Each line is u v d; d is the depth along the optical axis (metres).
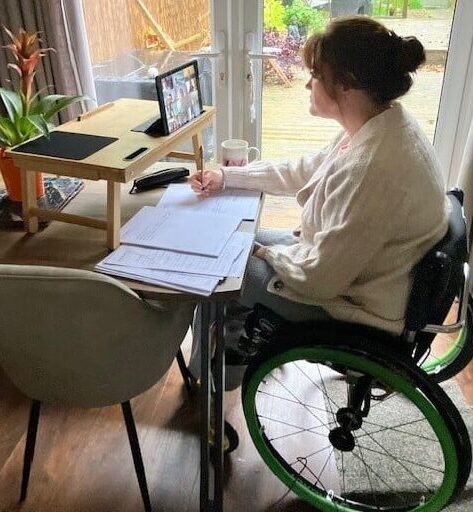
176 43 2.49
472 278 2.01
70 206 1.60
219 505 1.53
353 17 1.33
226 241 1.39
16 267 1.14
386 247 1.33
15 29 2.35
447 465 1.37
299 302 1.42
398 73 1.30
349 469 1.72
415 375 1.32
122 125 1.61
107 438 1.81
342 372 1.51
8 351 1.28
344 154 1.35
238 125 2.62
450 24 2.25
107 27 2.50
